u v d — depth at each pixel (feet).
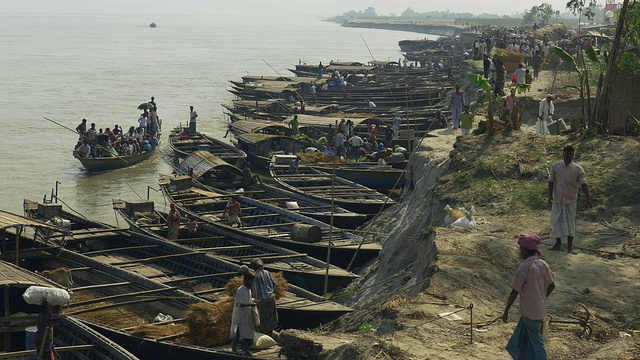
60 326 55.11
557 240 47.80
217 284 69.15
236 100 209.36
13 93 228.63
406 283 56.39
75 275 70.64
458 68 258.98
